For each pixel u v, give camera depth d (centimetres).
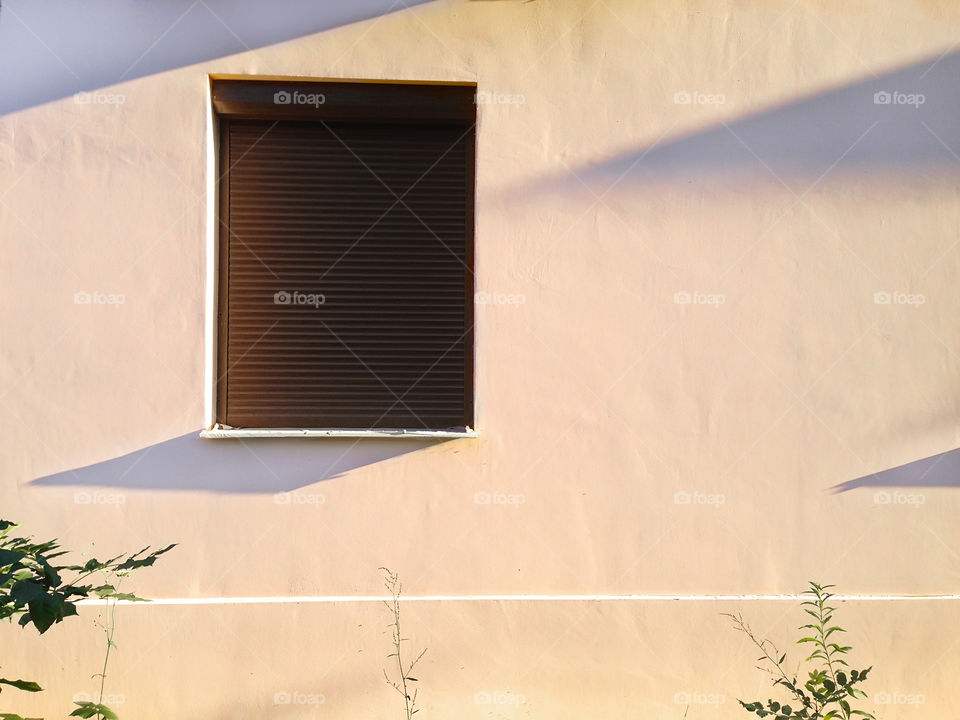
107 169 360
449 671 362
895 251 378
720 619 368
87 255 359
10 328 356
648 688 366
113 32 361
